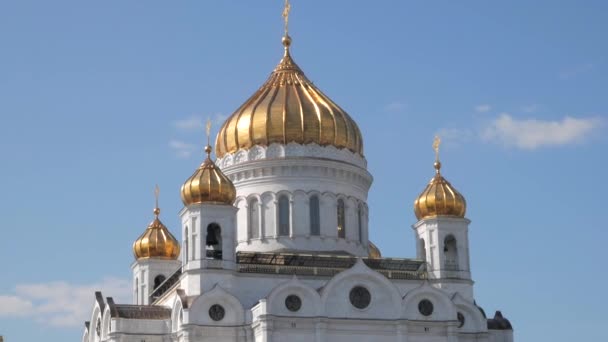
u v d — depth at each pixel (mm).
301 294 119000
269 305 116562
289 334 117312
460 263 128375
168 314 124250
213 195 122312
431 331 121625
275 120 134125
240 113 137000
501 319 132250
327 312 118938
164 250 147250
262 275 122312
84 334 139125
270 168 132750
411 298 121812
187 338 116875
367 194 139625
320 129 134625
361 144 139500
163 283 134375
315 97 138125
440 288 126438
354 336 119312
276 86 139250
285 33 145750
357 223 135625
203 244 120938
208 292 118625
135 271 148375
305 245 130625
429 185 131750
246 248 131750
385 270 126250
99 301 131125
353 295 120500
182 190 123625
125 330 121625
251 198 133375
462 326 126062
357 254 134125
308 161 132750
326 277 123750
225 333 118375
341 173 134500
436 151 133625
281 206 132375
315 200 132875
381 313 120625
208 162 124938
